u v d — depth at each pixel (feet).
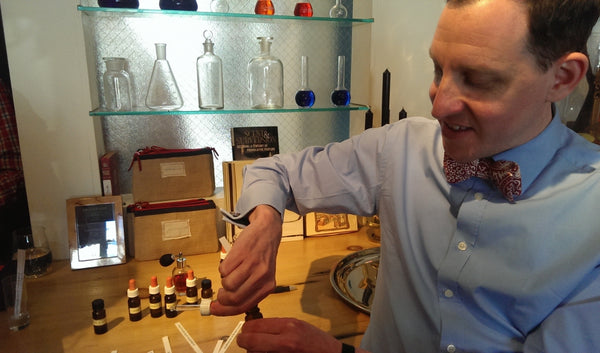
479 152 2.23
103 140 5.72
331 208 3.51
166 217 5.23
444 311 2.65
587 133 4.22
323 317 4.06
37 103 4.92
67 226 5.24
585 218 2.27
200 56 5.49
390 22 6.14
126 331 3.89
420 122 3.21
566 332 2.09
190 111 5.24
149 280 4.78
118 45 5.56
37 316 4.10
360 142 3.41
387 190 3.13
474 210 2.56
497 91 2.00
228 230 5.57
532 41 1.90
